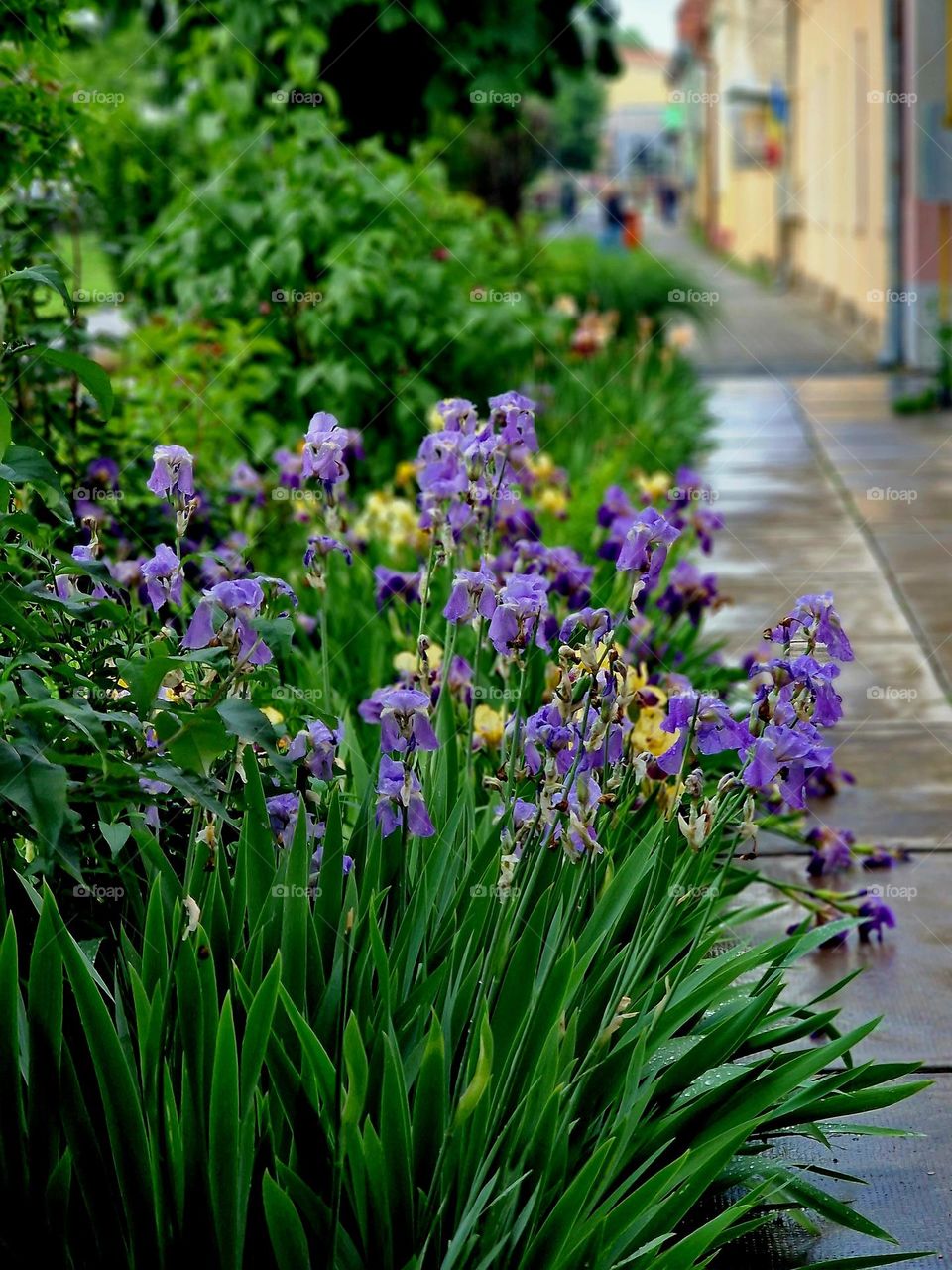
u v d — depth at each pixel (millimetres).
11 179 4844
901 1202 2719
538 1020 2301
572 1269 2021
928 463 10336
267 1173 1955
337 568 4840
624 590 4484
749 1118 2354
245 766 2568
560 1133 2180
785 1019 3334
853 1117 3008
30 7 4766
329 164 7949
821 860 3855
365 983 2338
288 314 7594
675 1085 2428
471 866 2625
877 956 3721
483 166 15789
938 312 15227
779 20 27969
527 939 2371
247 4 9156
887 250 15734
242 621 2254
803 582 7301
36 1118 2094
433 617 4512
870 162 17609
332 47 9734
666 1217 2172
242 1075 2088
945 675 5934
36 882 2480
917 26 14094
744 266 32875
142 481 4766
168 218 7988
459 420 3170
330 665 4383
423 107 10172
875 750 5207
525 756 2672
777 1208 2592
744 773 2414
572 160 51656
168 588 2564
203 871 2584
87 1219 2133
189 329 6578
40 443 2576
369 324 7645
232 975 2312
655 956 2658
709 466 10453
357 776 3080
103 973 2541
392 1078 2033
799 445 11234
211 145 8430
